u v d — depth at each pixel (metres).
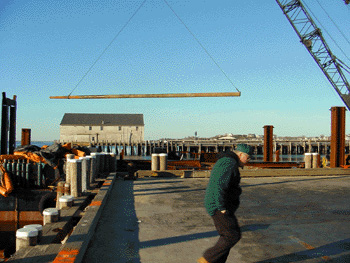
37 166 12.68
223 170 3.34
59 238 4.91
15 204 12.18
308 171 13.60
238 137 94.62
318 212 6.81
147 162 18.17
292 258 4.17
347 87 35.62
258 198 8.40
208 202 3.44
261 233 5.29
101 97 10.16
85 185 8.97
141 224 5.83
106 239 4.95
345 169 13.82
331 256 4.24
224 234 3.39
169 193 9.12
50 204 10.73
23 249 4.25
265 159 19.28
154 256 4.22
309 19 35.56
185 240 4.91
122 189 9.84
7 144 17.56
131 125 84.81
